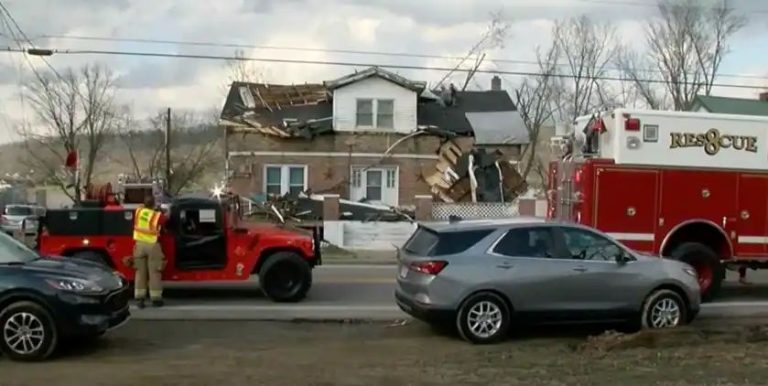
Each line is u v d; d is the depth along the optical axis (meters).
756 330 12.01
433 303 11.19
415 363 9.62
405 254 11.98
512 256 11.46
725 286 17.83
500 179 33.12
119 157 60.66
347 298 15.25
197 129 57.69
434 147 34.38
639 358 9.81
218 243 14.29
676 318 11.97
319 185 33.62
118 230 14.14
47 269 10.12
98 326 10.04
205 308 13.89
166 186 43.09
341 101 34.03
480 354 10.33
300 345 11.02
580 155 15.87
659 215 15.12
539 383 8.44
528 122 49.66
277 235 14.58
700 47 44.75
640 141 15.09
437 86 41.38
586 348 10.72
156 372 9.02
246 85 37.25
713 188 15.30
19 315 9.73
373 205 30.55
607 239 11.92
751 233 15.42
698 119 15.26
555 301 11.48
